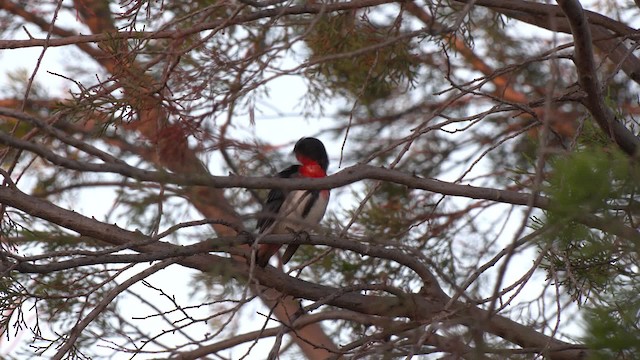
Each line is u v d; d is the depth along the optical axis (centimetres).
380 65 1380
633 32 1064
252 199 1169
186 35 980
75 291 1041
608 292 744
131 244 823
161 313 797
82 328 845
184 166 899
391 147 904
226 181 757
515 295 783
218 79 952
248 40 1226
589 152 655
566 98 926
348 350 882
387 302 1000
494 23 1327
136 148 1076
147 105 920
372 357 760
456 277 1376
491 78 927
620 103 1558
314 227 714
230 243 877
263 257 949
